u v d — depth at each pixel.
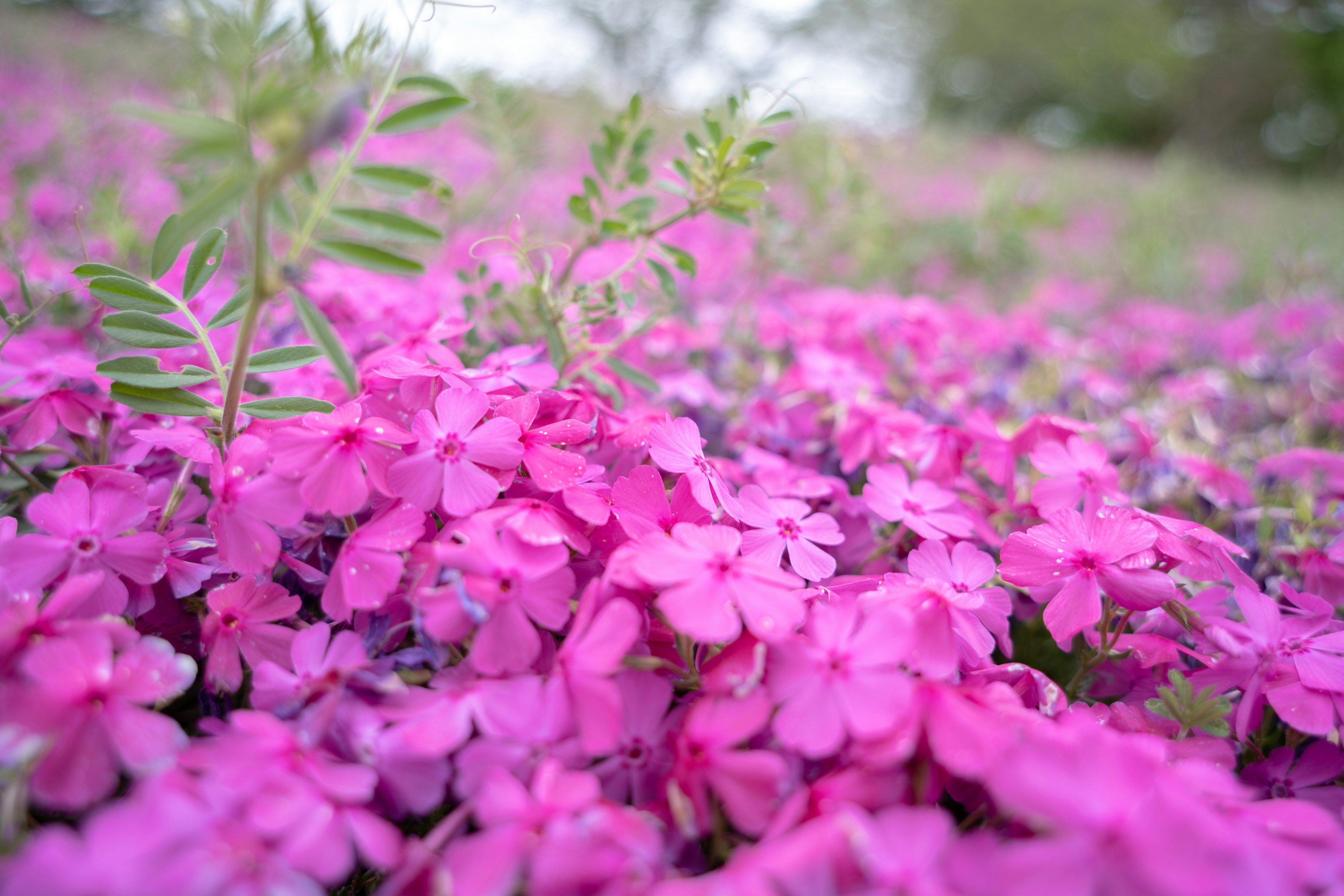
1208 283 0.57
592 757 0.12
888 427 0.21
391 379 0.16
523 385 0.17
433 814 0.14
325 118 0.10
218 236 0.15
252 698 0.12
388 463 0.14
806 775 0.12
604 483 0.16
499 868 0.10
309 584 0.15
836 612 0.12
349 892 0.13
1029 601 0.18
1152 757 0.11
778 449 0.23
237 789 0.10
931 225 0.52
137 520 0.14
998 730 0.11
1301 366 0.35
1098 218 0.78
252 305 0.12
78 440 0.18
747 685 0.12
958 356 0.32
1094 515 0.15
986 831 0.11
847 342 0.28
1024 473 0.24
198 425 0.18
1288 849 0.10
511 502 0.14
